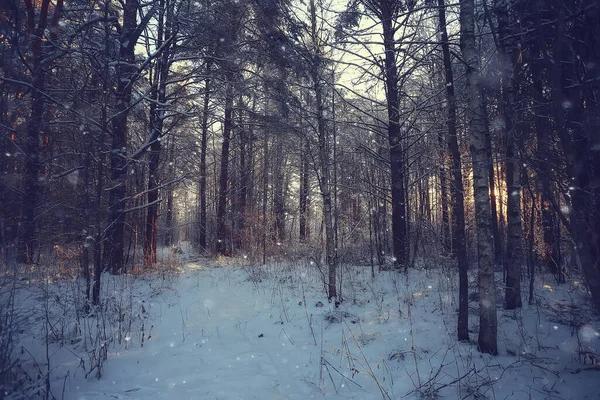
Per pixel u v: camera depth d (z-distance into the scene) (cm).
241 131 1995
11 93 1036
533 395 400
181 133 1950
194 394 429
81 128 751
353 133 1412
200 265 1537
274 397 427
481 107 543
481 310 530
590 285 262
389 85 1173
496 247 1215
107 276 1120
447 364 479
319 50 878
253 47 1073
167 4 1207
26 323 573
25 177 1005
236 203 2108
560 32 271
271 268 1354
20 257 932
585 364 467
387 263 1279
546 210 775
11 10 872
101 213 781
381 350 565
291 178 2472
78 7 1106
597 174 327
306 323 725
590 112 285
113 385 450
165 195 2302
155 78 1388
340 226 1405
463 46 552
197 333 674
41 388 414
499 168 1245
